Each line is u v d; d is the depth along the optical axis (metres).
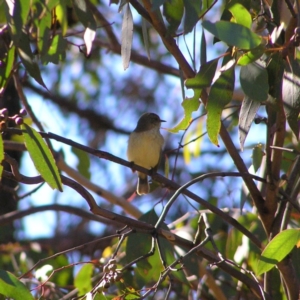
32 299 7.98
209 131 8.49
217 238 12.84
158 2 7.76
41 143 7.95
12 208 15.44
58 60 9.18
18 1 8.20
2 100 15.02
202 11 9.42
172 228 12.73
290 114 8.05
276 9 8.77
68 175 13.59
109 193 13.84
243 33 7.23
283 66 8.22
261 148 10.07
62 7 9.45
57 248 19.67
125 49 9.16
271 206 9.38
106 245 17.14
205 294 12.44
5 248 14.47
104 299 7.46
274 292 10.85
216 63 8.33
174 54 9.27
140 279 10.61
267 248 8.46
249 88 7.91
